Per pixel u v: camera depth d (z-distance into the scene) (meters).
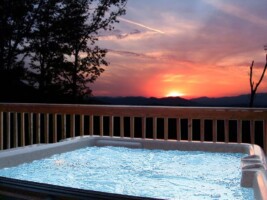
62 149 4.18
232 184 2.83
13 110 5.49
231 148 4.15
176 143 4.42
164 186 2.86
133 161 3.90
